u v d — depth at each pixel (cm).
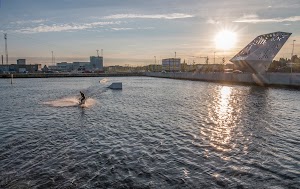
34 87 8262
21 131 2306
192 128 2464
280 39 9481
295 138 2136
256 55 9431
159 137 2133
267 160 1628
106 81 12475
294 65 13650
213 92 6512
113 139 2062
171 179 1341
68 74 17688
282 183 1320
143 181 1314
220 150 1808
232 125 2608
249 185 1291
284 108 3759
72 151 1755
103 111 3469
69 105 4053
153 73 19438
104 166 1499
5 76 15338
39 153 1706
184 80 13838
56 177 1350
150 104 4244
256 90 7019
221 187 1265
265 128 2484
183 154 1719
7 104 4159
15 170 1432
